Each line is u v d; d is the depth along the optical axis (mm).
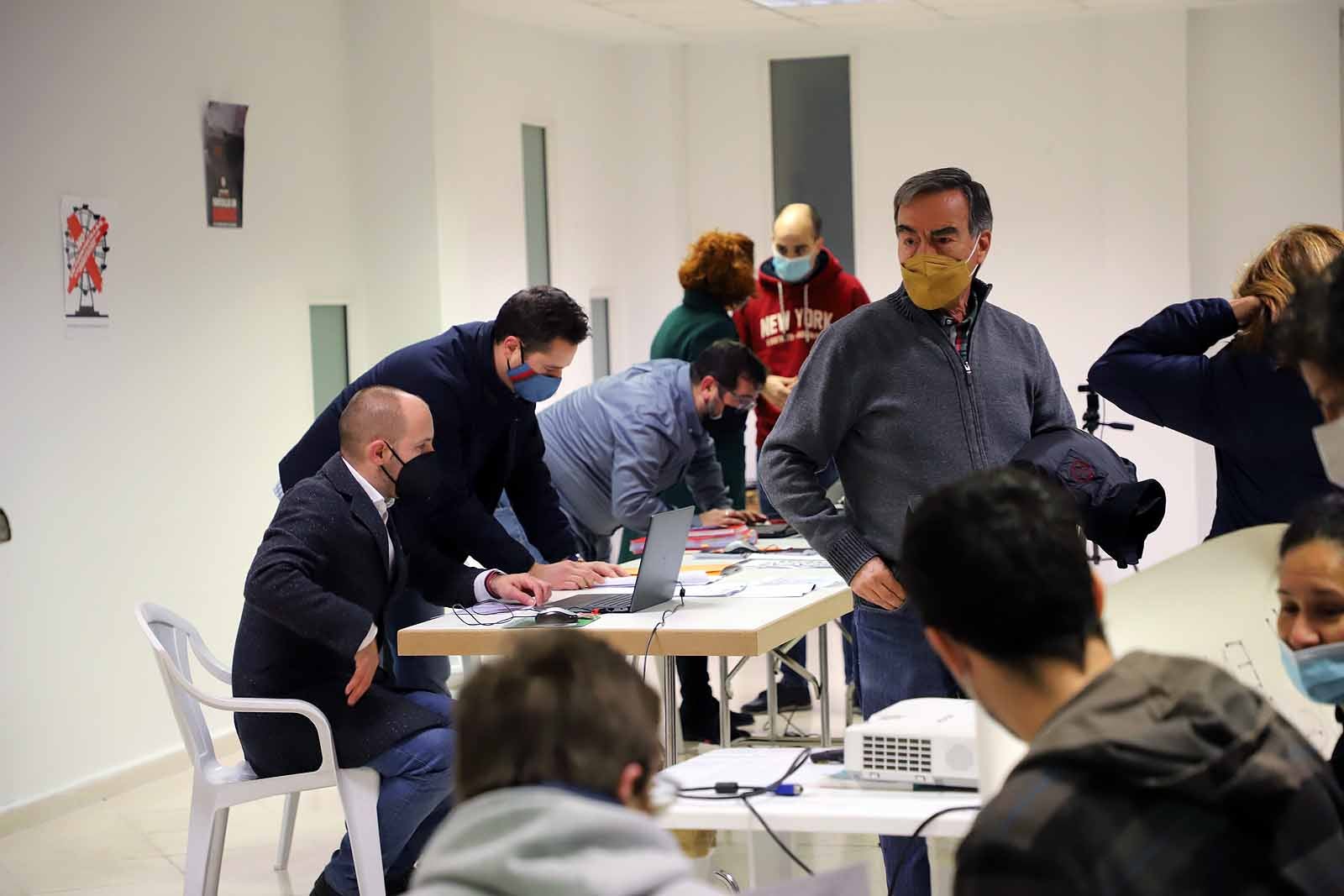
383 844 3377
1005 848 1265
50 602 4797
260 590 3277
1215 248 7840
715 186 8211
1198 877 1260
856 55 8016
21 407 4699
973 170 7980
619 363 8117
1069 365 7957
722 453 5715
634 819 1284
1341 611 1913
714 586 3729
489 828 1278
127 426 5125
